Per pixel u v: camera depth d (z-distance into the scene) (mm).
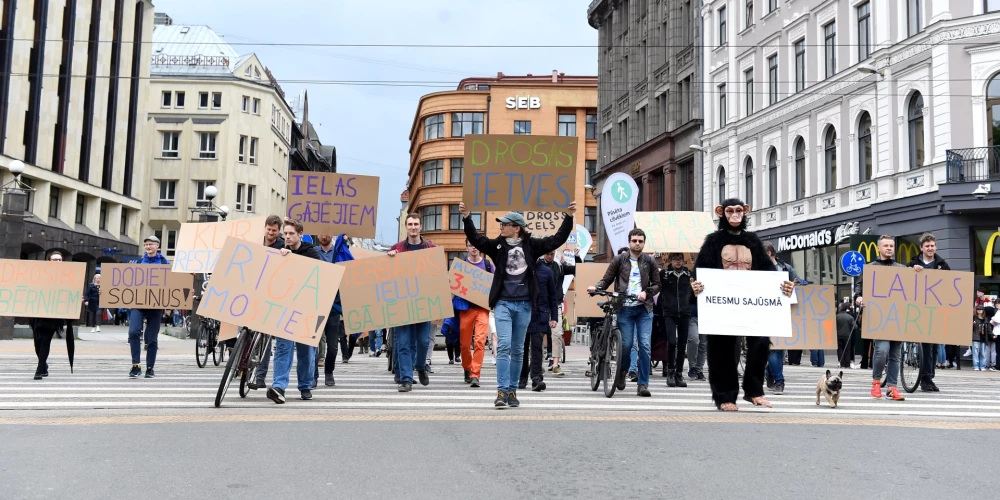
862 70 25328
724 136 35812
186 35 66938
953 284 9461
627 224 16672
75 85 44250
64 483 4410
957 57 22734
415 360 10289
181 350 18234
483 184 9805
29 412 7219
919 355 10031
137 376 10672
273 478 4562
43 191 41406
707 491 4301
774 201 32438
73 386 9359
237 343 7816
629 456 5230
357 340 19000
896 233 24734
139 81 52156
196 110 63094
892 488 4422
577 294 13070
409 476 4629
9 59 38188
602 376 9523
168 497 4129
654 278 9305
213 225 13180
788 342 9617
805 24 30016
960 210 22188
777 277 7875
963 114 22594
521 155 9836
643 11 45375
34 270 10516
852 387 10898
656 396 9258
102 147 47375
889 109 25250
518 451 5391
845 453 5414
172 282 10867
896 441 5949
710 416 7316
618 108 49094
